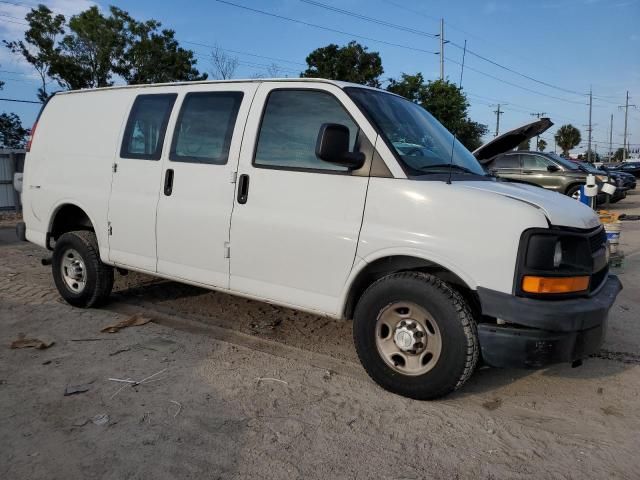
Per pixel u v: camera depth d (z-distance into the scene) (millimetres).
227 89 4559
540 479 2902
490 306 3342
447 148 4355
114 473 2861
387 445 3176
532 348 3289
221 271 4457
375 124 3807
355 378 4066
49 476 2826
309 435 3260
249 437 3223
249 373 4113
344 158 3637
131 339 4766
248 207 4246
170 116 4832
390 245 3623
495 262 3332
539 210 3365
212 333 5016
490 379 4133
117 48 31328
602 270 3861
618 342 5004
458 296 3475
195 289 6457
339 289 3877
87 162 5402
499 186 3777
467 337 3418
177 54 31781
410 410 3582
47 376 3994
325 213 3896
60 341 4699
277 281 4160
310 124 4059
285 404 3637
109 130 5293
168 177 4742
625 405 3773
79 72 30609
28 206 5988
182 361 4305
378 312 3734
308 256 3967
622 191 17500
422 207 3553
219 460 2988
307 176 3992
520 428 3422
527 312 3252
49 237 5844
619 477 2938
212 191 4449
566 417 3588
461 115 29609
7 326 5086
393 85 30328
